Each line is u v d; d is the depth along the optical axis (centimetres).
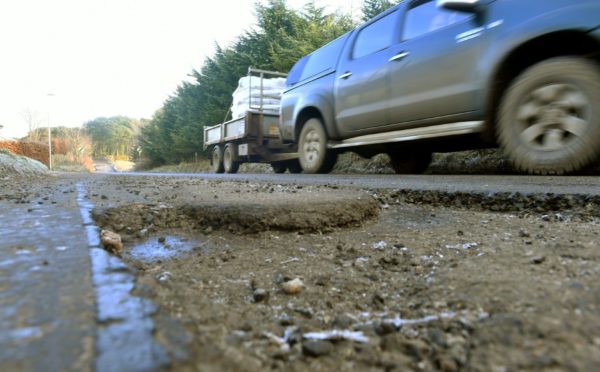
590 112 293
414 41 425
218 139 1145
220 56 2203
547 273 103
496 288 94
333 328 84
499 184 274
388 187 293
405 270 122
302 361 68
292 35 1727
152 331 59
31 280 79
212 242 163
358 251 146
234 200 211
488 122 360
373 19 508
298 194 242
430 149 524
